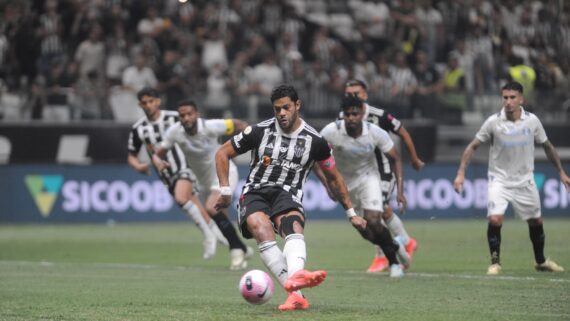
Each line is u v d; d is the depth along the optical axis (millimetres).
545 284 27500
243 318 20484
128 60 66875
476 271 32312
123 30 68438
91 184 61375
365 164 31156
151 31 68500
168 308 22500
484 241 46281
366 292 26172
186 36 69125
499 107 66312
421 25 75000
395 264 30844
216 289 27328
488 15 73750
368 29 77500
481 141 31359
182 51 67875
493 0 74312
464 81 67250
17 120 60531
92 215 61344
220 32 70375
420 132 64750
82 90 61594
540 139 31000
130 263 37312
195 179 37719
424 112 65500
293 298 21938
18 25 64125
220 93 62344
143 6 71000
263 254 21500
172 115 38594
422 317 20672
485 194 65750
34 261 38250
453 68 67438
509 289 26375
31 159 60781
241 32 71688
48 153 60969
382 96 65250
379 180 31391
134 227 58125
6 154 60406
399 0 75875
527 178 30969
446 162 65125
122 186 61750
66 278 31031
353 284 28375
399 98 65312
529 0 76750
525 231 52500
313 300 24266
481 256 38562
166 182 38062
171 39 67438
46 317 21188
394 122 32312
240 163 62656
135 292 26500
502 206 30891
